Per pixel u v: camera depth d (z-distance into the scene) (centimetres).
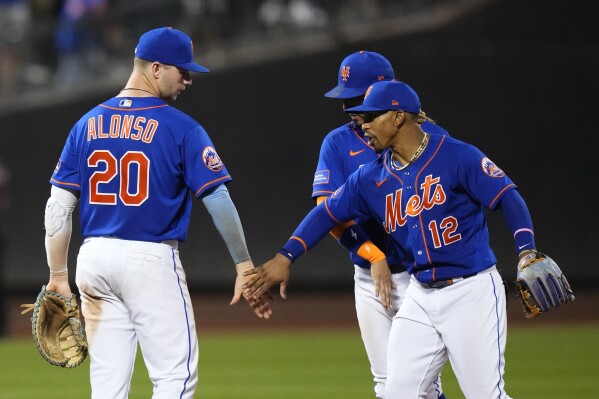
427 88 6456
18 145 6425
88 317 1791
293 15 6656
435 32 6469
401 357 1788
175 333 1752
